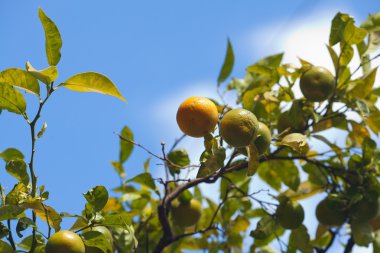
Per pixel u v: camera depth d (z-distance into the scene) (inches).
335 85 64.4
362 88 66.1
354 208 65.7
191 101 55.7
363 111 64.7
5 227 54.0
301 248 65.6
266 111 67.3
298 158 66.1
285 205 64.5
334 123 67.4
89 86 55.0
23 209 53.2
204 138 55.3
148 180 66.9
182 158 65.8
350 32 64.8
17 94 54.8
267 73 66.5
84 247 52.6
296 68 64.6
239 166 60.5
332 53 65.8
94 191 54.2
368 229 65.9
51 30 55.6
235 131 54.6
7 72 54.2
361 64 65.7
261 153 57.8
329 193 67.8
